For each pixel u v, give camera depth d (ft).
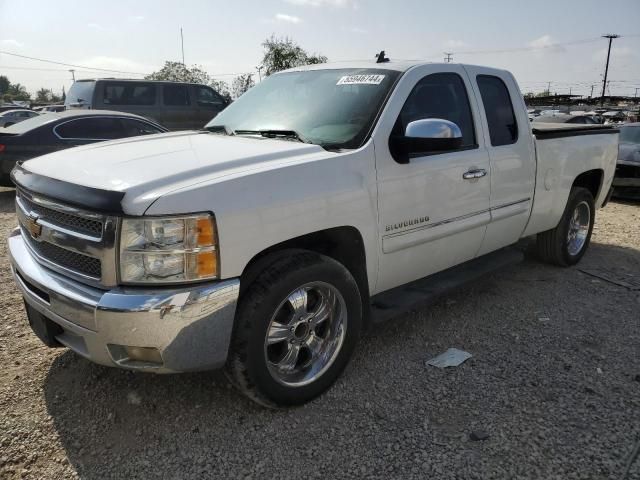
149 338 8.37
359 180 10.59
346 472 8.69
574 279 17.70
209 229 8.54
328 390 10.91
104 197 8.36
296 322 10.10
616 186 31.63
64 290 8.87
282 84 13.92
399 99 11.76
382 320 11.78
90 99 43.65
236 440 9.43
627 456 9.00
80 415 10.05
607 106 199.82
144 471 8.70
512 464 8.83
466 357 12.26
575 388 11.05
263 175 9.28
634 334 13.65
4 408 10.19
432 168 12.04
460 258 13.79
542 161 15.79
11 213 27.25
